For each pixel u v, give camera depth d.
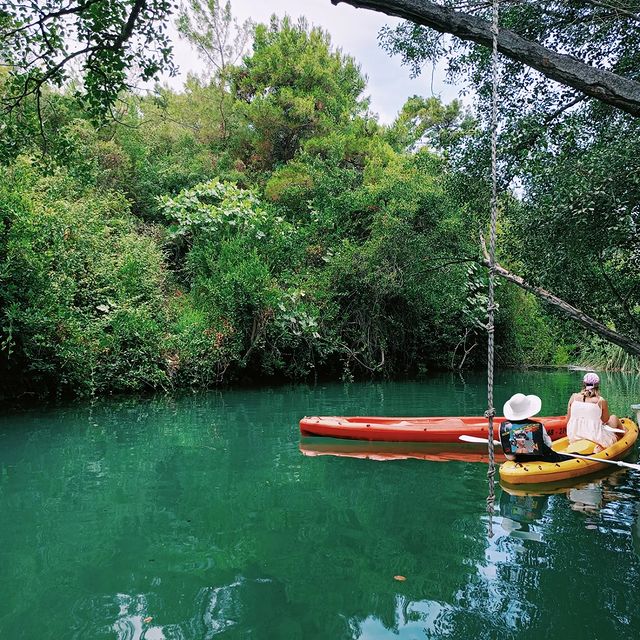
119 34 5.18
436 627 2.72
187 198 12.96
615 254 5.70
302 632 2.68
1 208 8.33
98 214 11.41
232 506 4.57
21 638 2.65
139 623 2.78
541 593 3.05
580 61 3.23
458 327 17.00
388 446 6.78
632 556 3.53
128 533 3.99
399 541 3.81
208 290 11.97
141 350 10.27
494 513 4.38
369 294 14.11
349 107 19.67
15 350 8.90
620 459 5.90
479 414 8.93
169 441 6.97
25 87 5.56
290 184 15.26
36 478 5.38
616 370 16.72
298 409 9.39
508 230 6.57
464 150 7.14
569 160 5.20
